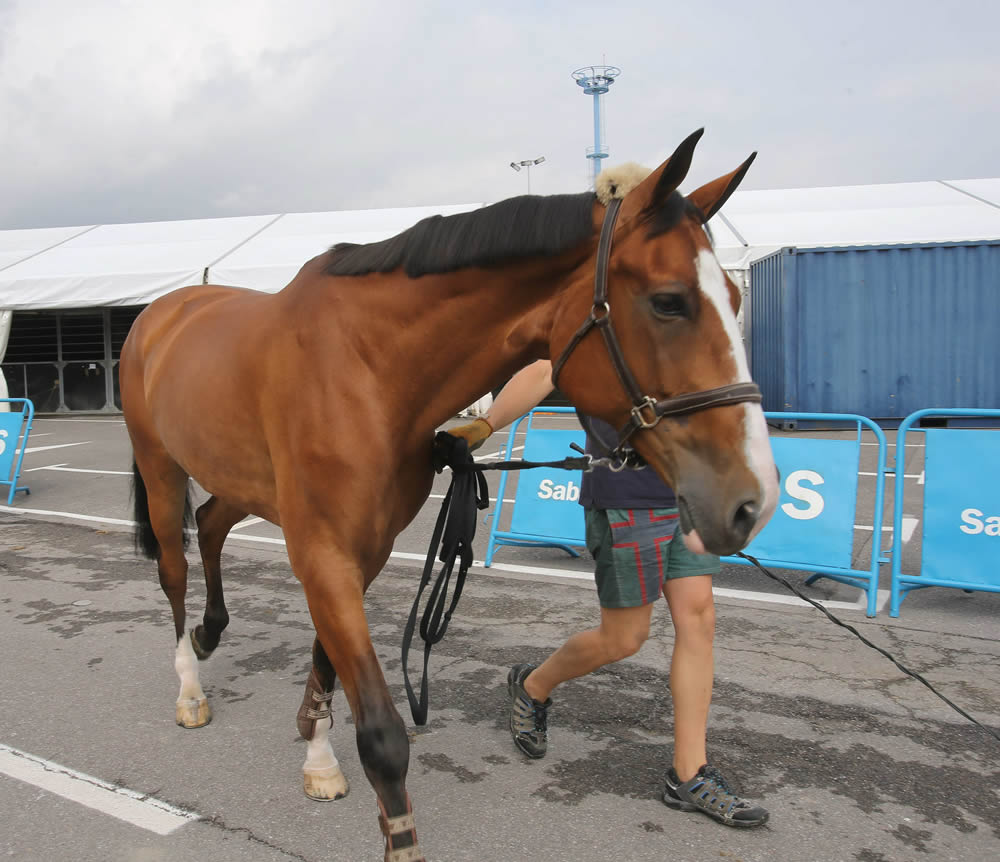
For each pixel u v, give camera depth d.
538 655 4.16
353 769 3.04
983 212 15.34
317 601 2.20
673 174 1.79
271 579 5.70
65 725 3.42
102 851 2.54
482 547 6.48
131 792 2.88
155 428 3.39
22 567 6.06
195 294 3.58
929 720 3.38
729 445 1.76
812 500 5.05
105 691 3.77
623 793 2.85
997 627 4.50
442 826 2.66
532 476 5.99
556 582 5.46
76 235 20.38
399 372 2.21
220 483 2.76
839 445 5.06
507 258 2.04
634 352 1.86
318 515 2.22
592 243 1.97
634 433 1.91
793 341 12.73
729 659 4.05
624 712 3.48
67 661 4.15
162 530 3.50
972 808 2.74
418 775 2.99
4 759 3.13
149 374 3.27
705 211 1.98
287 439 2.30
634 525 2.69
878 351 12.66
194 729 3.38
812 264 12.63
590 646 2.90
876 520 4.85
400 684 3.82
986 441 4.71
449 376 2.22
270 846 2.55
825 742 3.20
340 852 2.52
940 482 4.77
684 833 2.61
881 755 3.10
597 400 1.95
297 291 2.43
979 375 12.54
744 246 14.40
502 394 2.76
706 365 1.78
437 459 2.41
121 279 15.09
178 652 3.51
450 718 3.46
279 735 3.32
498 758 3.11
